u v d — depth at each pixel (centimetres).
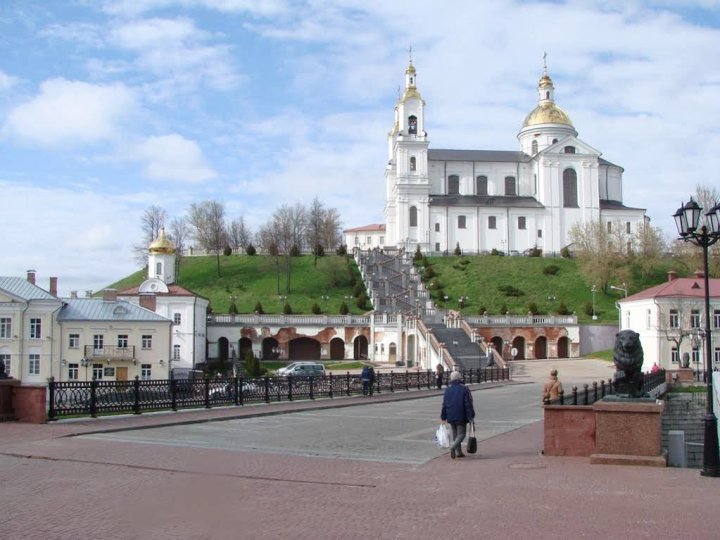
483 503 1392
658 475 1689
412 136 14325
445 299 11488
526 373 7931
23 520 1252
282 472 1723
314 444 2278
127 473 1680
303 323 9900
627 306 8681
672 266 11731
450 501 1411
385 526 1220
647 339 8088
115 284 13025
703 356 7606
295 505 1376
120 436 2388
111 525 1227
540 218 14250
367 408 3847
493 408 3844
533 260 13175
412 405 4084
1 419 2634
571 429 1994
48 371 7412
